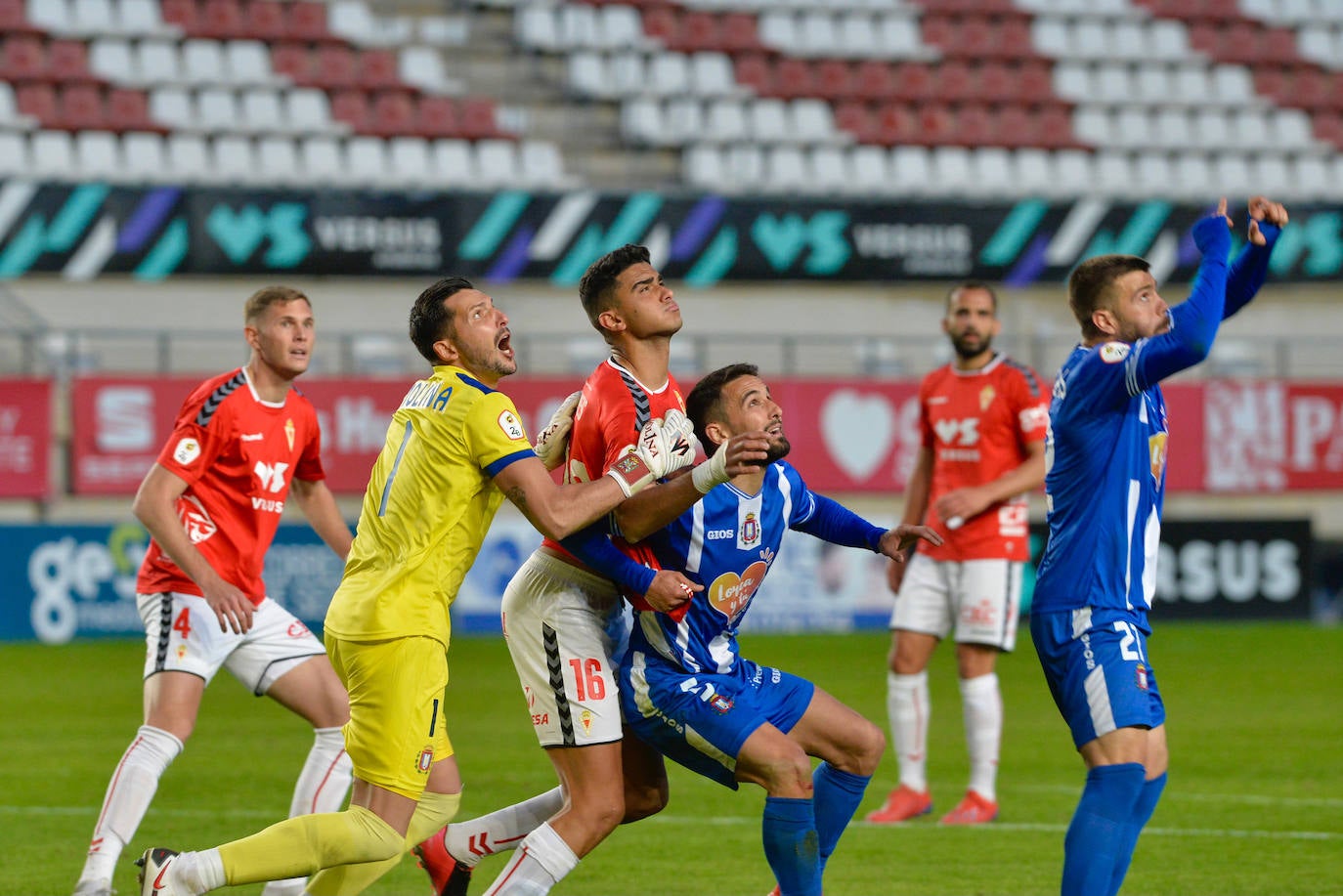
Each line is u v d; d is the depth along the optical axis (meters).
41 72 77.88
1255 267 18.69
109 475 62.66
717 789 30.55
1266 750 34.78
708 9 90.56
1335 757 33.78
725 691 17.45
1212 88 92.50
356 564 17.70
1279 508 70.81
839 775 18.30
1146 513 17.88
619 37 88.88
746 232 73.25
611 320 18.12
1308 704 43.03
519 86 85.50
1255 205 18.31
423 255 70.62
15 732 38.25
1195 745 35.69
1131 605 17.69
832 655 55.47
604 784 17.64
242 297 69.88
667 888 21.56
